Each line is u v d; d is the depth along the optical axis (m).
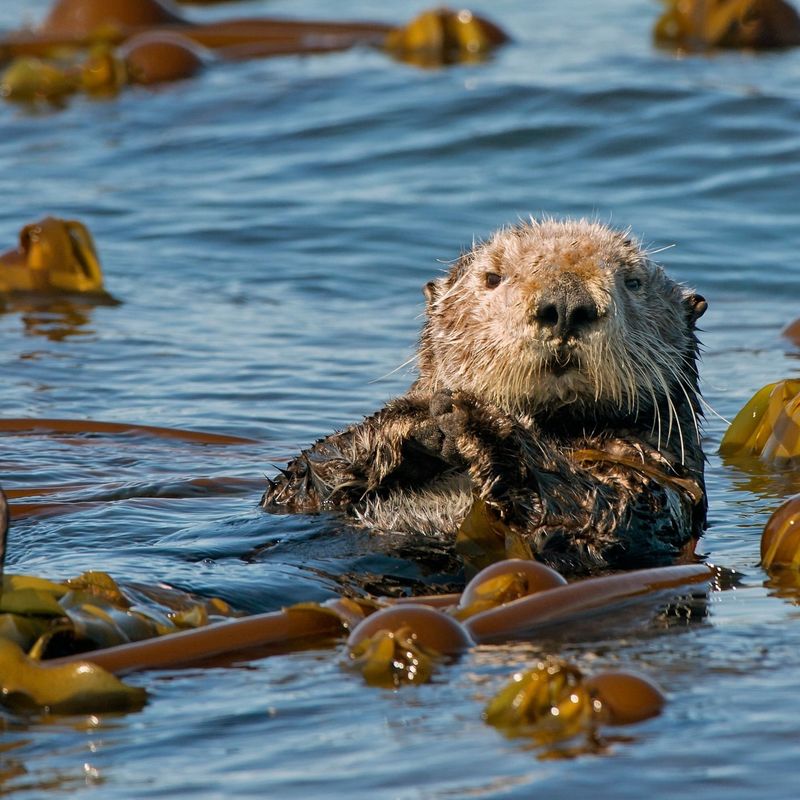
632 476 14.11
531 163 33.38
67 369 22.02
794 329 23.75
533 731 9.21
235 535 13.88
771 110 35.41
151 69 44.34
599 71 40.88
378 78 41.72
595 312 13.65
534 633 11.29
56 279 26.27
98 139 37.44
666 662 10.53
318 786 8.54
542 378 13.98
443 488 14.36
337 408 20.33
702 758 8.76
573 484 13.70
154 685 10.19
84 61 49.91
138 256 28.48
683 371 15.57
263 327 24.55
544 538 13.42
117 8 53.88
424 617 10.76
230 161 34.88
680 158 33.06
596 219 20.78
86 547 13.67
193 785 8.61
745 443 18.73
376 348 23.31
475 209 30.36
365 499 14.32
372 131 36.34
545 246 14.69
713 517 15.87
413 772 8.66
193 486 16.34
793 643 10.97
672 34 46.56
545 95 37.34
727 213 29.97
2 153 36.28
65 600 10.84
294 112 38.66
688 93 36.72
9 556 13.37
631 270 14.88
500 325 14.20
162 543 13.75
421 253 28.25
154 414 20.00
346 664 10.53
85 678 9.79
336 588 12.55
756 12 45.06
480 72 41.91
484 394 14.66
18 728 9.48
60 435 18.72
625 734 9.12
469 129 35.72
